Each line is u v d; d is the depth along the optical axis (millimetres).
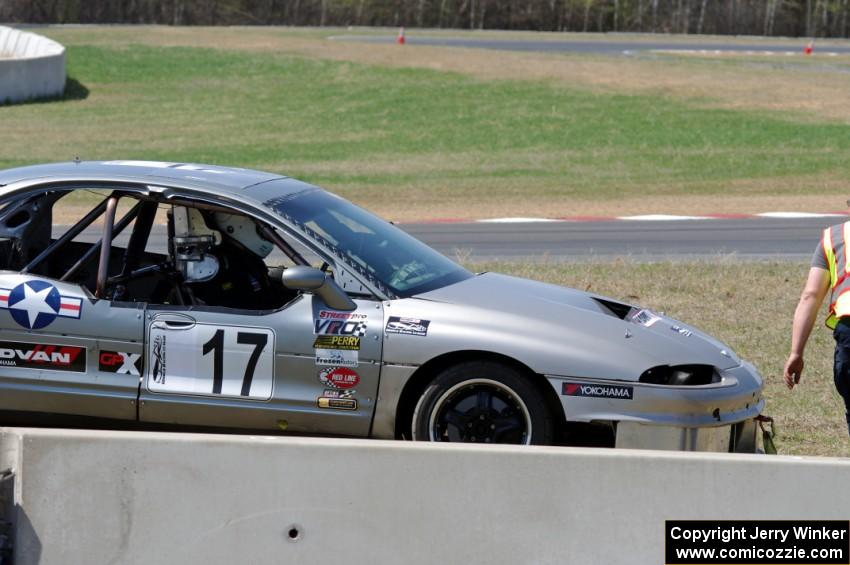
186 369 19938
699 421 19078
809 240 58531
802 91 146500
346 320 19562
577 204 79438
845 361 18734
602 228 64000
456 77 162125
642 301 39250
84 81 164500
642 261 49562
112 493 14688
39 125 126375
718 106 136875
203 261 21875
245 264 22625
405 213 73188
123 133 123750
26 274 20781
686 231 62500
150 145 115250
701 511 14430
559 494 14477
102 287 20484
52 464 14703
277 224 20797
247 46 199250
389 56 183875
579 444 20562
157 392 19922
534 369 18953
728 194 85625
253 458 14672
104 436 14742
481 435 19219
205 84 163750
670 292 41000
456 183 91438
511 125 128000
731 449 20344
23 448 14734
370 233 22297
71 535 14656
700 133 120375
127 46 196500
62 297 20359
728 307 38656
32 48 173875
